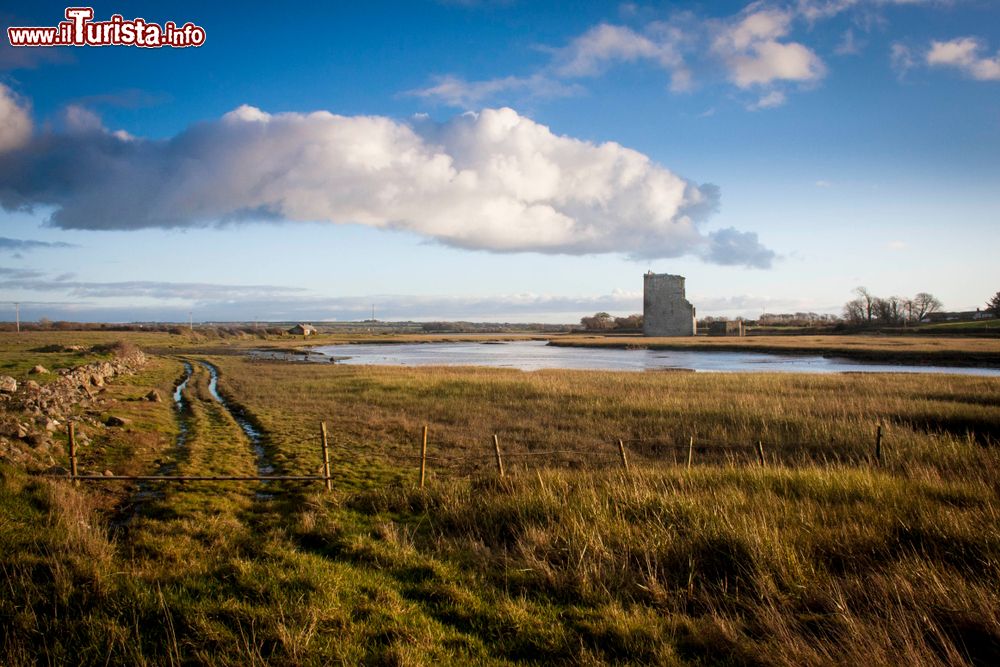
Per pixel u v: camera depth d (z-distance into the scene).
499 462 11.15
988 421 17.06
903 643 4.89
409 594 6.20
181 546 7.35
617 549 7.18
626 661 4.95
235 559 6.65
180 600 5.70
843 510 8.16
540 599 6.08
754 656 4.94
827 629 5.37
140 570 6.37
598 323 196.00
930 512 7.84
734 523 7.52
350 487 11.16
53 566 6.21
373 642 5.13
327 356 68.44
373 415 20.19
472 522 8.43
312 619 5.32
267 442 15.74
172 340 96.44
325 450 10.84
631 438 16.20
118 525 8.47
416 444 15.39
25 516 7.63
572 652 5.04
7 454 10.63
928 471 10.95
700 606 5.97
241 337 126.25
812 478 9.83
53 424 14.05
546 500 8.71
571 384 29.02
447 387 28.09
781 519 7.84
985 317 127.94
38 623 5.23
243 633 5.01
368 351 84.38
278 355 68.31
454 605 5.91
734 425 17.72
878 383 27.97
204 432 16.92
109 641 4.96
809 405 20.86
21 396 16.52
